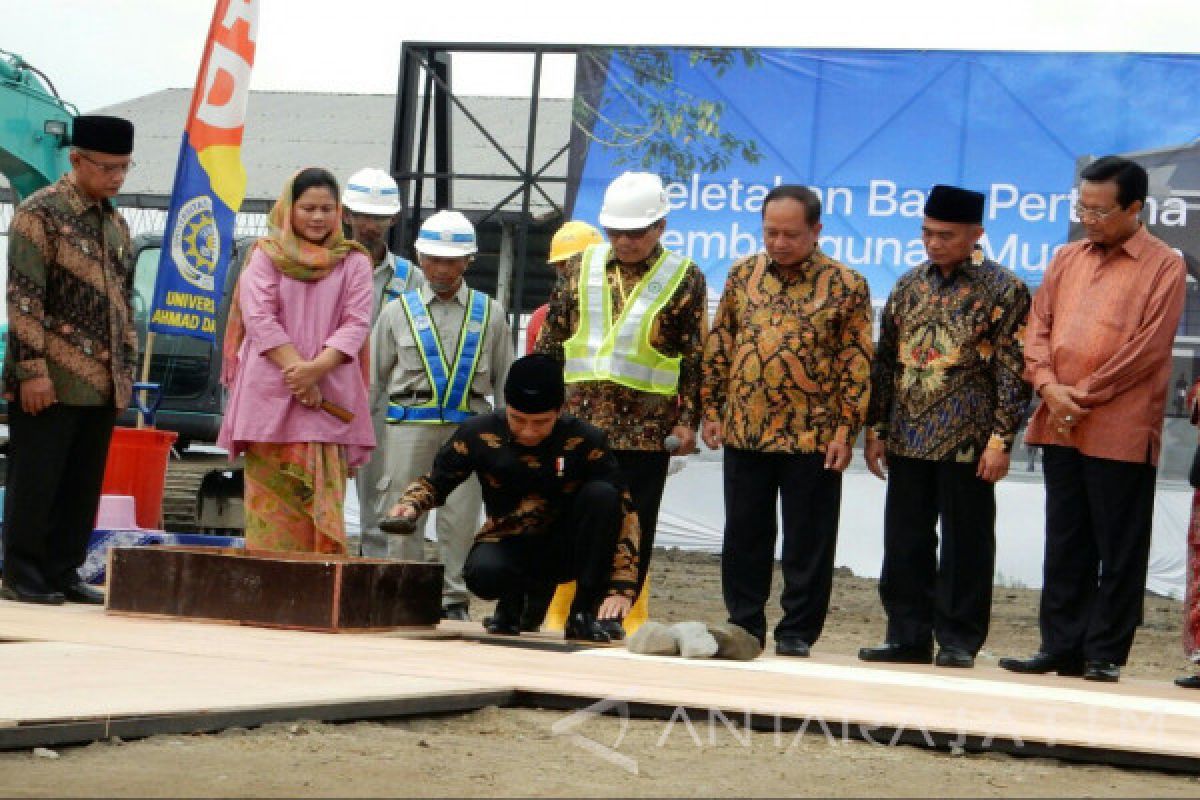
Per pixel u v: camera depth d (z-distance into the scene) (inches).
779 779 154.1
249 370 286.2
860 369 280.4
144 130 1274.6
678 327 290.4
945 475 278.1
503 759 157.3
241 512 522.3
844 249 540.7
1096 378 264.5
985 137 532.1
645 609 294.2
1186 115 522.0
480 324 336.8
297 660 208.4
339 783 140.2
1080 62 526.6
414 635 259.3
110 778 136.8
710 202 548.4
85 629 234.5
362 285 291.0
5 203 844.6
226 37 418.3
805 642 279.6
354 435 290.4
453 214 337.1
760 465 283.0
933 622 283.1
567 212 558.6
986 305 276.5
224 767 144.1
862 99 539.2
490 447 266.7
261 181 1213.7
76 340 288.8
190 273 417.1
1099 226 268.2
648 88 552.7
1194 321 532.1
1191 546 262.5
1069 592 271.6
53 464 288.4
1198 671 260.4
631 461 288.2
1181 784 166.1
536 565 274.5
